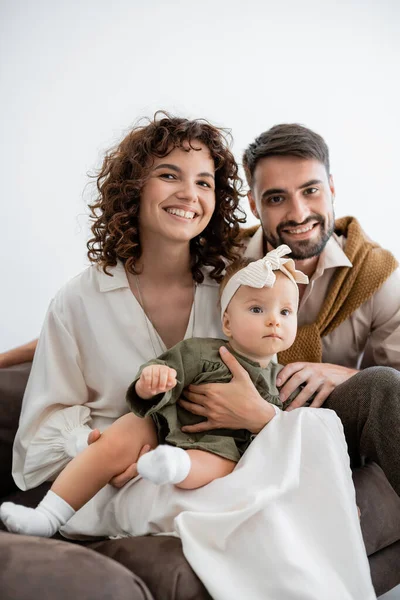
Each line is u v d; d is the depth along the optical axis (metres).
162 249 1.65
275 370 1.62
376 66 3.01
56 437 1.60
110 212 1.69
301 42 2.98
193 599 1.17
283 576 1.22
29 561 1.11
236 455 1.42
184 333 1.71
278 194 1.92
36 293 2.89
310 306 2.04
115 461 1.42
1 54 2.84
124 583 1.09
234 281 1.53
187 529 1.26
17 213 2.87
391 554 1.60
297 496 1.37
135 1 2.92
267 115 3.00
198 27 2.96
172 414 1.47
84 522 1.48
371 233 3.06
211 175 1.64
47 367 1.67
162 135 1.61
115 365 1.64
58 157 2.89
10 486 1.74
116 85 2.91
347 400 1.59
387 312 2.00
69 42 2.88
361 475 1.64
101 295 1.67
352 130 3.02
